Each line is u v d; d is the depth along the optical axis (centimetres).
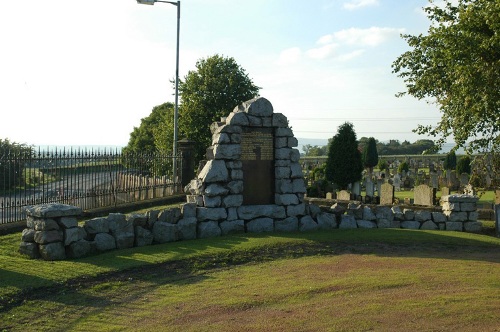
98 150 1788
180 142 2227
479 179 1834
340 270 952
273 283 853
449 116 1116
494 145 1135
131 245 1091
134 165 1861
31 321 670
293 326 641
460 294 775
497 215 1471
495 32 858
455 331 612
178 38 2302
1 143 1623
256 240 1168
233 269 961
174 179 2138
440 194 2569
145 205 1775
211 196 1253
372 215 1483
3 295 744
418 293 786
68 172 1461
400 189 3294
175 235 1170
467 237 1330
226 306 729
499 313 677
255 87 3172
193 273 923
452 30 951
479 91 897
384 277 891
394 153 9056
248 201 1347
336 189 2706
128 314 700
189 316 689
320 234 1282
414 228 1505
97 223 1041
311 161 5941
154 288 824
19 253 977
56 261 944
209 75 3100
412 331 613
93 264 930
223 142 1284
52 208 968
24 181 1435
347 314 682
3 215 1231
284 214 1359
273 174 1381
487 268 980
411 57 1268
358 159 2675
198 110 3073
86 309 720
